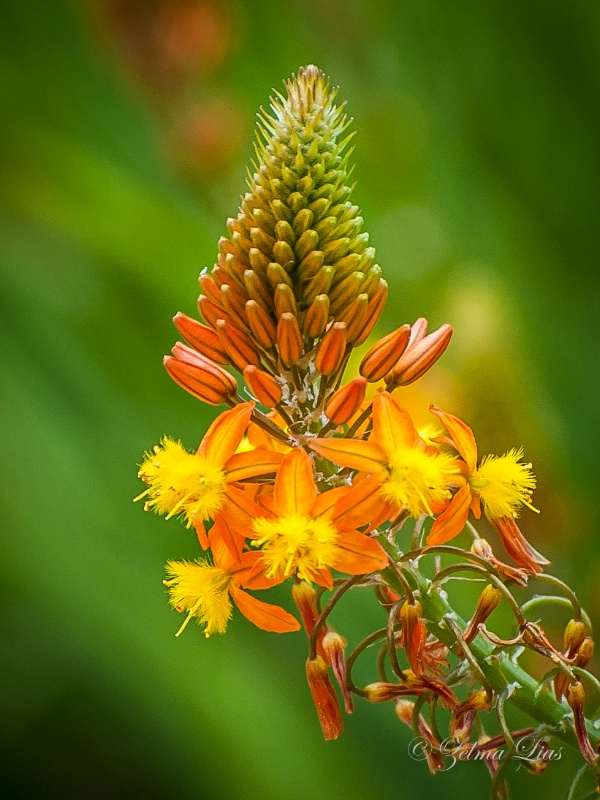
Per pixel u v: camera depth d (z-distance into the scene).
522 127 0.45
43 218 0.45
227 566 0.28
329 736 0.28
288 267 0.28
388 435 0.27
